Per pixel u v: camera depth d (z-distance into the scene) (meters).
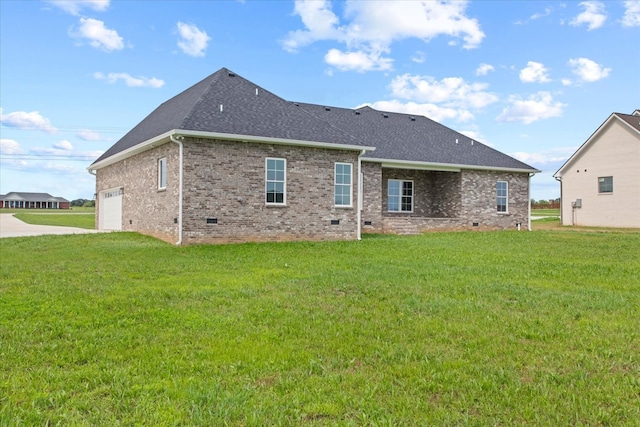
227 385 3.94
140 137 19.11
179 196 15.15
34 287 8.11
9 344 4.98
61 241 16.14
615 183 26.69
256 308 6.59
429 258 12.41
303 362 4.49
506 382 4.04
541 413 3.46
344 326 5.70
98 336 5.28
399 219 21.86
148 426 3.23
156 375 4.15
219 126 15.77
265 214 16.59
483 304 6.88
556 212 47.91
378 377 4.12
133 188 19.67
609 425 3.29
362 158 20.80
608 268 10.67
